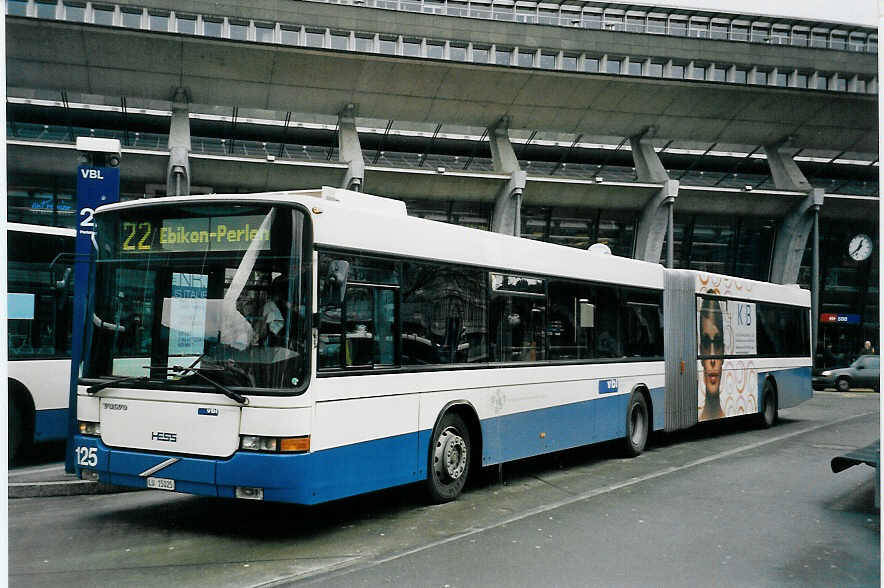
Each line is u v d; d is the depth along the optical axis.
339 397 6.64
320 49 34.56
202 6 34.75
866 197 41.31
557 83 37.97
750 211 42.09
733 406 14.86
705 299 14.13
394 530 7.05
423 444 7.81
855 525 7.36
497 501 8.42
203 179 34.12
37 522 7.19
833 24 39.94
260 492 6.18
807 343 18.23
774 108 40.72
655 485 9.42
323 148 40.31
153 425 6.60
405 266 7.64
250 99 36.38
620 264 11.83
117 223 7.05
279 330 6.34
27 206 30.33
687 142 44.41
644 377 12.20
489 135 40.38
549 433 9.90
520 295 9.51
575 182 38.38
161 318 6.73
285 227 6.46
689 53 39.56
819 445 13.37
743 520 7.54
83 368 7.02
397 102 37.75
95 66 33.72
